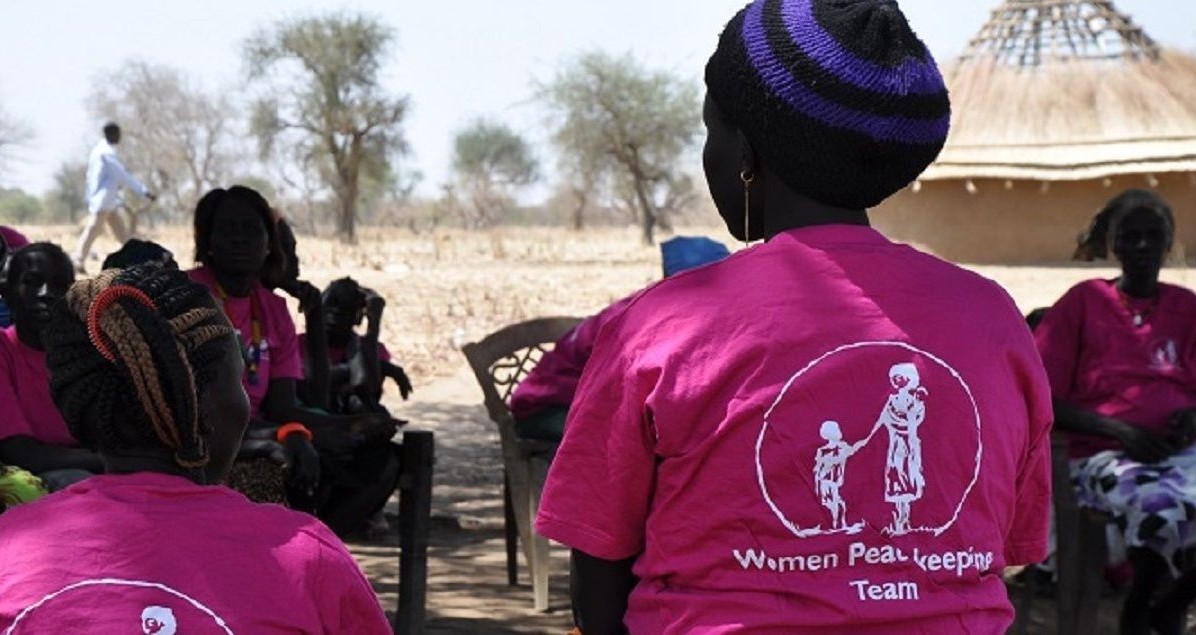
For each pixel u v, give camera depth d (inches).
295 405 199.2
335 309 252.8
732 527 84.4
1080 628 201.3
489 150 2999.5
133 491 87.3
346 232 1727.4
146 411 86.8
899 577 84.0
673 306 87.0
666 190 1950.1
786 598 83.7
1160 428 207.6
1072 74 983.6
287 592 87.5
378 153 1754.4
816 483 83.8
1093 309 213.2
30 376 175.3
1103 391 210.8
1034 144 962.7
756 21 88.4
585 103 1790.1
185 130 2507.4
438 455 372.5
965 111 989.2
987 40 1011.3
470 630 220.4
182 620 84.4
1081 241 218.4
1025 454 92.4
